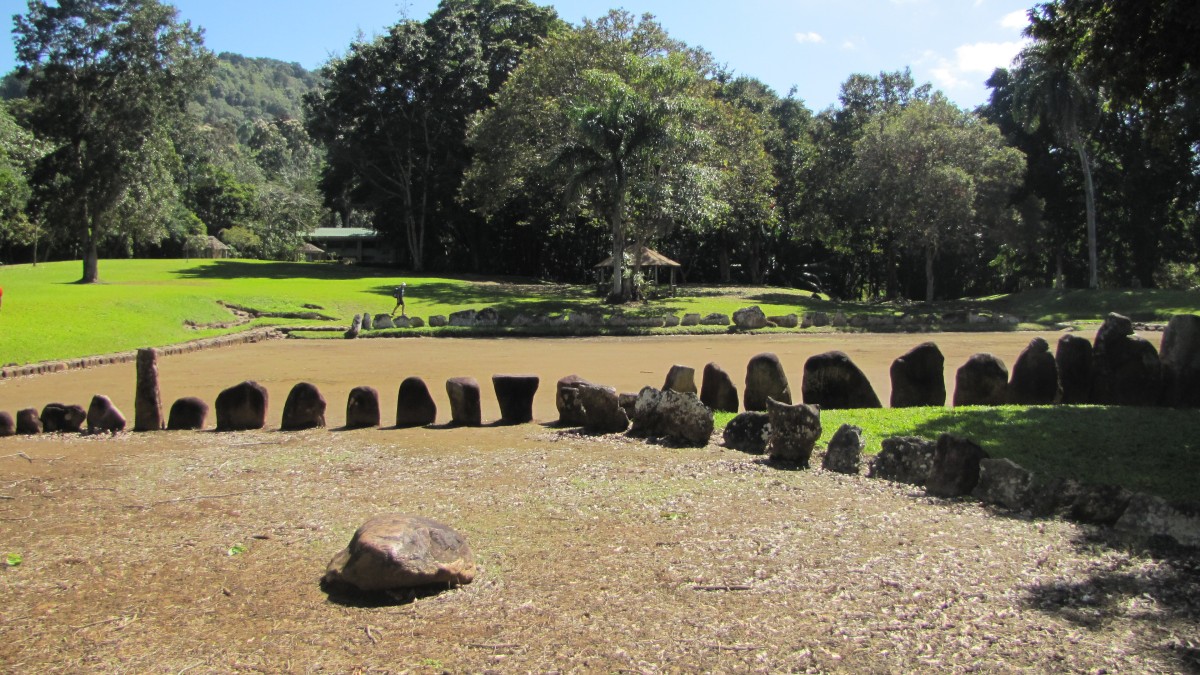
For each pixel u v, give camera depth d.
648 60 36.12
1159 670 4.11
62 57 32.59
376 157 53.91
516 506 6.92
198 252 64.19
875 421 9.46
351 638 4.52
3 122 53.97
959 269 57.88
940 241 42.50
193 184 69.69
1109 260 49.81
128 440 10.19
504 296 40.50
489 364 19.94
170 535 6.33
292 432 10.55
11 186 50.12
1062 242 46.78
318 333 28.38
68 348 21.03
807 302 41.69
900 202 39.72
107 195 34.94
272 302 33.56
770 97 65.12
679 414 9.33
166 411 13.58
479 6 56.81
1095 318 33.28
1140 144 39.81
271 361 20.97
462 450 9.16
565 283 56.31
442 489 7.52
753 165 41.81
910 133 39.47
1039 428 8.55
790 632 4.55
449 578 5.17
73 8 32.31
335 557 5.41
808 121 62.94
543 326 29.19
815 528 6.24
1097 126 39.06
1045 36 12.45
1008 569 5.41
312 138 53.34
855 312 36.66
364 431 10.52
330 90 53.16
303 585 5.27
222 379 17.50
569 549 5.85
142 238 39.94
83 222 35.84
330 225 95.19
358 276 47.47
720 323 30.97
